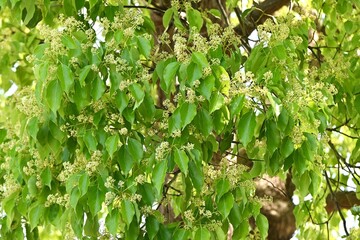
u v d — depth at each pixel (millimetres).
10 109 6117
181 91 4109
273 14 6188
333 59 5543
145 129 4422
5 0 4590
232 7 5395
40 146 4285
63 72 3992
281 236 6262
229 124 4305
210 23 4992
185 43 4309
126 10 4656
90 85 4199
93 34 4262
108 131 4184
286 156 4145
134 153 4129
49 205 4398
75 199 4070
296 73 4359
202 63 3994
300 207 5848
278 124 4070
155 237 4195
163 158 4012
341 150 7285
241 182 4297
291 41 4410
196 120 4156
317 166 4410
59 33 4113
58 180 4484
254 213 4285
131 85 4082
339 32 6387
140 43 4188
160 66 4301
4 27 6680
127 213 3967
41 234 7016
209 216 4191
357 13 6023
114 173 4195
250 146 4559
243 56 5012
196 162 4090
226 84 4082
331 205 6785
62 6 4934
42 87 4059
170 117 4172
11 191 4500
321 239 6492
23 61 6711
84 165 4223
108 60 4121
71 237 4402
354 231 5598
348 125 5926
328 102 4570
